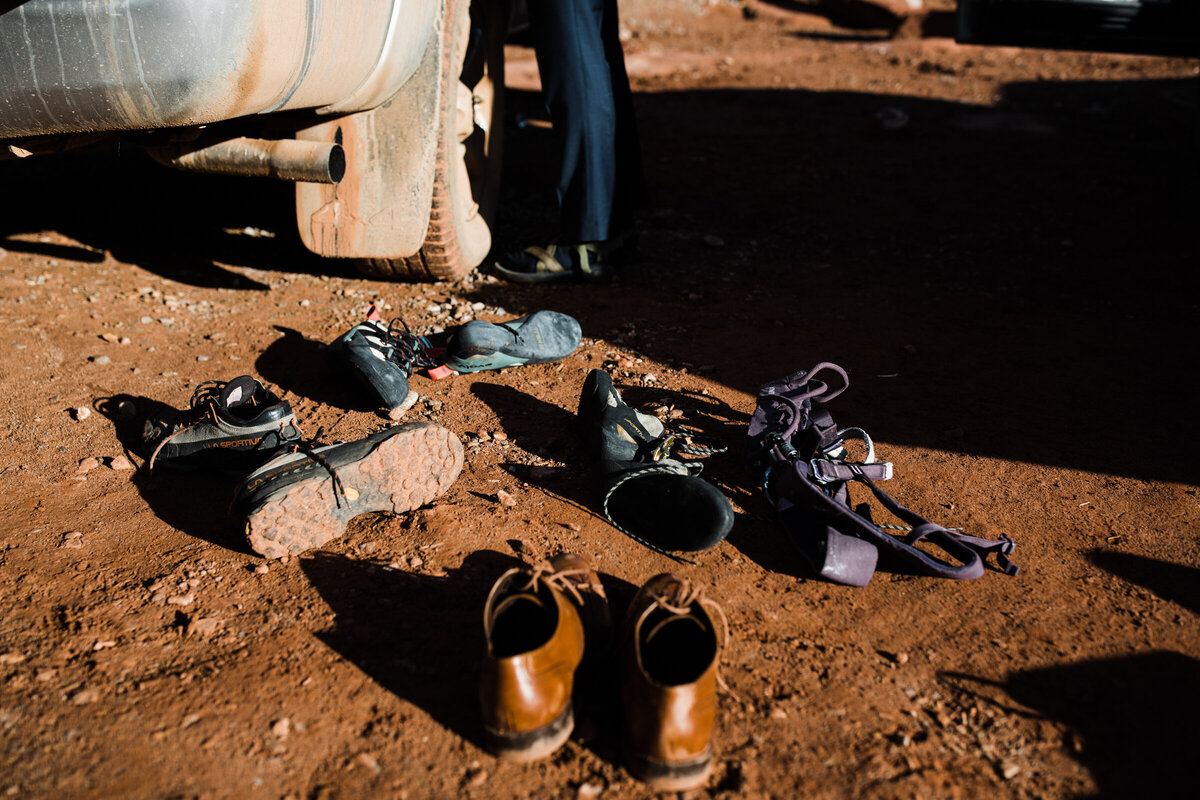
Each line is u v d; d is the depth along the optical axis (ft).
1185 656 7.12
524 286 14.70
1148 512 9.05
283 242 16.19
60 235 15.71
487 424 10.35
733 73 37.17
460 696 6.53
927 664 6.98
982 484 9.52
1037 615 7.57
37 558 7.87
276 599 7.45
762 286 15.24
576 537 8.37
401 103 11.78
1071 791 5.90
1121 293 15.20
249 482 7.85
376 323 10.96
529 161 22.40
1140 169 23.41
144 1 7.73
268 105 9.42
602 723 6.37
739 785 5.85
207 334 12.40
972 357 12.61
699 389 11.39
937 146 25.76
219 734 6.11
